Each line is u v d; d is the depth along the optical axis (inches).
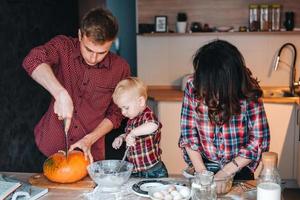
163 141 162.4
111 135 154.4
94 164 74.5
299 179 152.6
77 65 88.7
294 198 152.7
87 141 85.4
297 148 155.6
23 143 138.1
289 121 155.6
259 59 180.5
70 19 189.3
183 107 82.2
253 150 76.9
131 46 225.9
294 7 176.4
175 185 71.1
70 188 72.6
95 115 92.7
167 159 163.5
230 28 177.6
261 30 173.6
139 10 185.0
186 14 182.4
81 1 205.9
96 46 78.5
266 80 181.6
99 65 88.6
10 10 127.3
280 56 179.3
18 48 133.3
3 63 123.1
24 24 137.6
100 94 91.0
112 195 69.2
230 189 70.4
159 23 181.5
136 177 82.0
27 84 140.6
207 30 178.5
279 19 174.4
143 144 89.0
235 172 77.4
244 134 79.2
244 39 179.9
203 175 64.2
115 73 90.5
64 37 90.3
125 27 224.5
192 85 80.0
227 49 72.1
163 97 161.2
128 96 85.7
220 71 70.7
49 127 92.8
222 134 79.0
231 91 71.4
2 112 123.0
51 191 71.5
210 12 181.2
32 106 144.8
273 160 63.1
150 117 87.6
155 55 186.5
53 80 78.4
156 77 187.9
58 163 74.0
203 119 79.4
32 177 77.9
